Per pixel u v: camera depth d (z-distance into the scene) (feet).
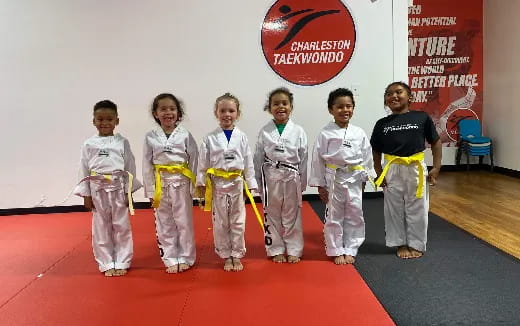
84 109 16.38
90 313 7.86
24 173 16.51
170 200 10.01
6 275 9.90
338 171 10.11
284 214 10.47
